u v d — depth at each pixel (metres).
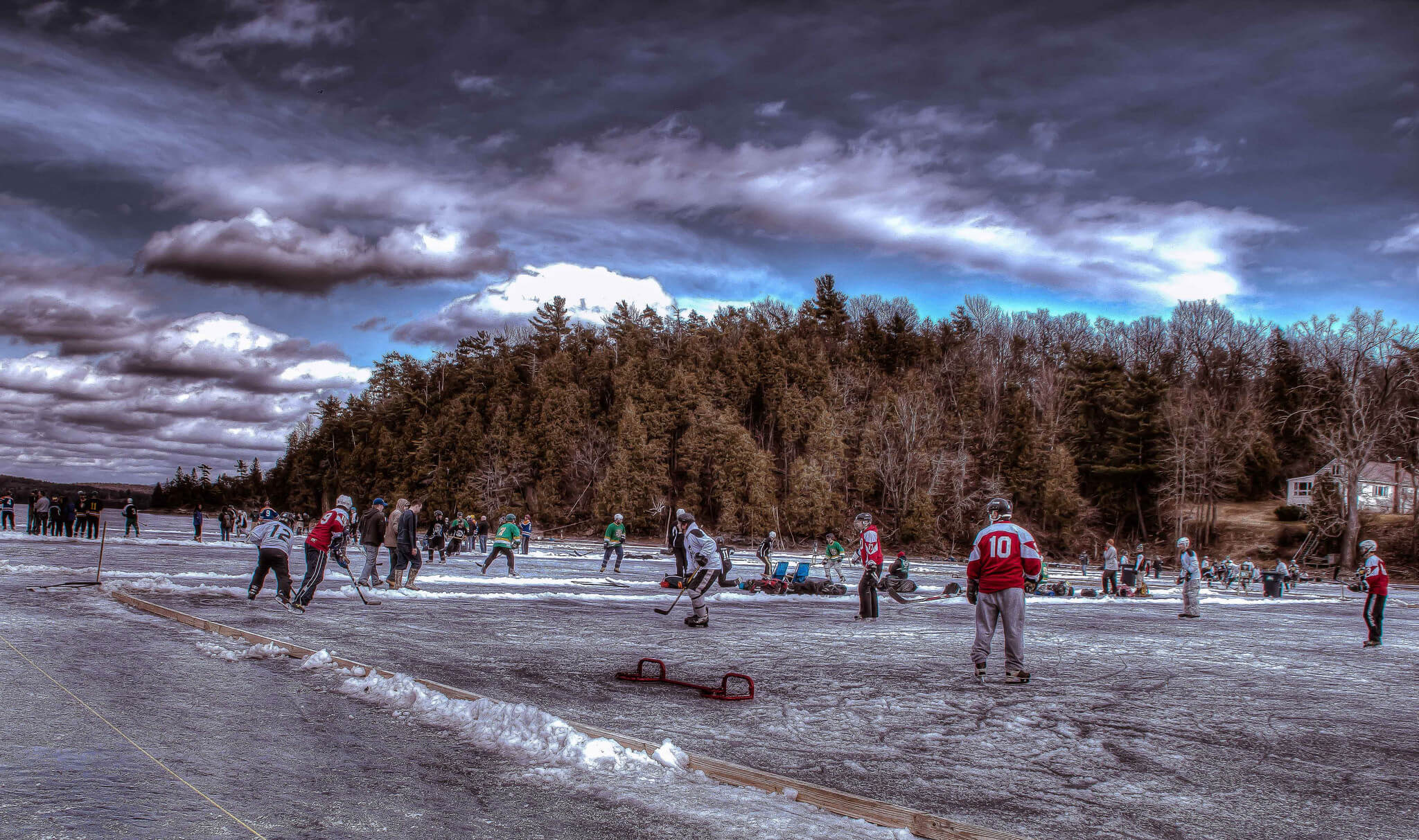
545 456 95.19
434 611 14.11
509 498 91.94
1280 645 14.52
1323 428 77.62
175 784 4.32
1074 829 4.35
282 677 7.38
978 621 9.31
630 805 4.30
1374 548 15.09
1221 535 81.88
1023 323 131.12
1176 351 117.38
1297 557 72.69
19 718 5.49
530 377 116.56
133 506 35.78
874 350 117.44
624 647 10.67
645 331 119.81
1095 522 89.12
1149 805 4.86
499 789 4.49
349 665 7.65
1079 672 10.14
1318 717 7.78
